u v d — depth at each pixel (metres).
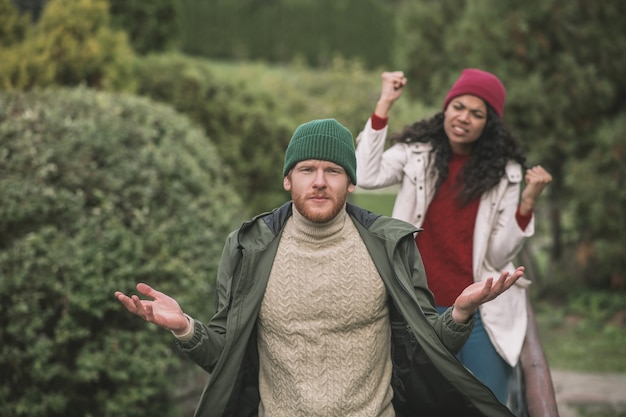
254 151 8.42
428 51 9.85
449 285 3.42
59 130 4.99
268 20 27.97
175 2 9.41
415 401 2.67
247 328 2.50
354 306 2.49
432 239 3.46
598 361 7.46
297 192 2.48
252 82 9.01
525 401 3.47
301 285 2.49
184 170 5.45
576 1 8.59
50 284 4.46
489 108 3.40
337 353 2.50
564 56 8.63
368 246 2.55
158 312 2.32
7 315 4.39
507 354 3.38
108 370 4.62
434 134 3.50
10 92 5.54
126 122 5.45
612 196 8.52
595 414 6.05
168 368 5.31
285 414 2.52
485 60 8.84
